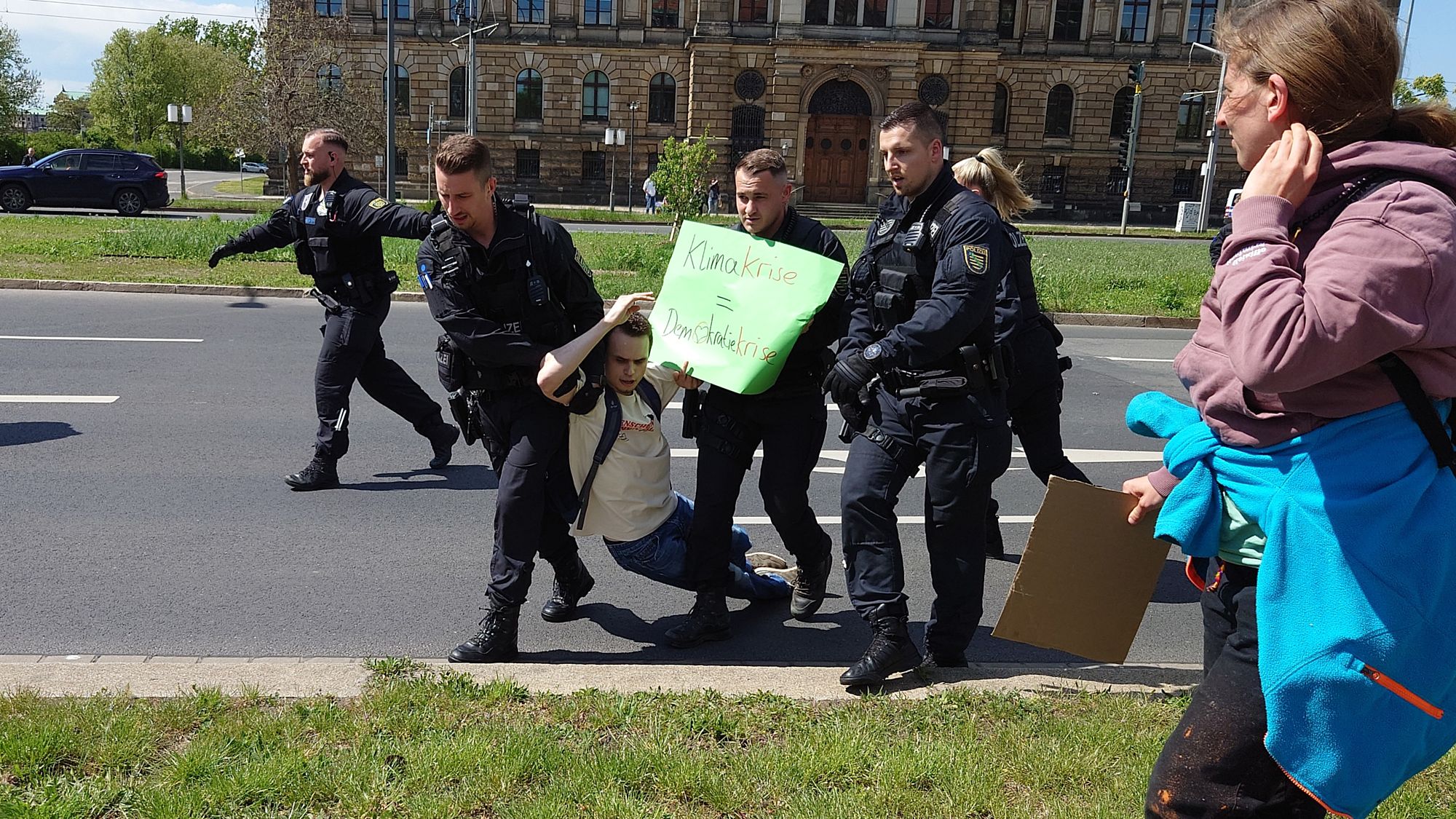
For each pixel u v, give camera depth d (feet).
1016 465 24.54
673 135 161.27
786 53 148.77
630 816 8.94
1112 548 9.09
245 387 29.30
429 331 40.83
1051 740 10.43
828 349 13.53
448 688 11.30
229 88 140.87
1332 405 5.71
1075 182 164.14
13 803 8.71
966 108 155.74
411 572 16.57
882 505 12.05
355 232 19.42
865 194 155.02
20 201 95.20
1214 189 164.14
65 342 34.63
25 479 20.57
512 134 160.97
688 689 11.72
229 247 20.06
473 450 24.08
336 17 147.95
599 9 158.30
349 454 23.45
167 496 19.90
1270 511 5.88
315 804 9.05
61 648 13.41
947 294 11.12
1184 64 159.63
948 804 9.27
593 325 12.84
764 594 15.47
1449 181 5.54
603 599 15.85
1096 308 53.47
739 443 13.67
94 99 266.16
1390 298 5.20
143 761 9.58
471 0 156.76
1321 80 5.81
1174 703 11.46
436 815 8.88
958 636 12.48
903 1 149.69
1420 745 5.79
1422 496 5.62
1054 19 159.74
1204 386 6.23
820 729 10.57
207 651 13.52
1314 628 5.66
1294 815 6.05
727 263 13.30
